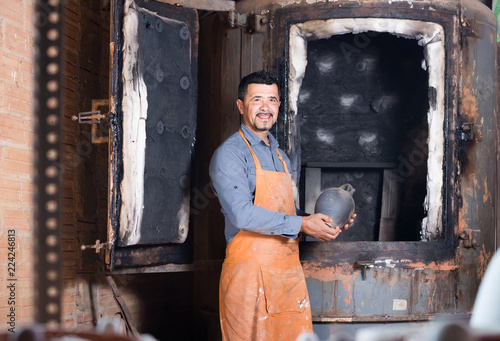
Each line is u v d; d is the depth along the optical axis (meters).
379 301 2.94
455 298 3.02
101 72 3.28
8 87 2.53
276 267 2.36
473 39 3.15
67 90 2.94
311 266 2.94
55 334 0.65
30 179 2.64
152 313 3.64
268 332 2.30
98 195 3.20
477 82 3.15
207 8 3.04
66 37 2.93
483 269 3.15
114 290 2.78
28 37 2.67
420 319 2.95
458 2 3.09
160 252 2.81
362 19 3.01
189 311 4.00
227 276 2.38
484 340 0.52
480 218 3.14
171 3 2.90
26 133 2.63
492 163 3.27
